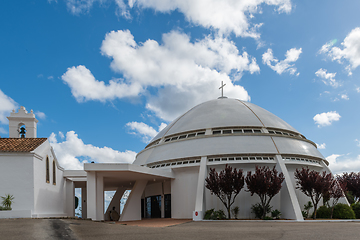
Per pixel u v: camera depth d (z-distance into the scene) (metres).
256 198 27.80
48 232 11.38
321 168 32.41
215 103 39.69
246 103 40.38
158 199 34.06
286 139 32.59
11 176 20.95
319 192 26.38
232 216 27.36
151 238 11.00
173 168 30.61
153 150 35.56
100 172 25.55
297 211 24.97
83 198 39.88
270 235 12.77
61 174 30.45
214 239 11.20
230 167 26.55
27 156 21.55
